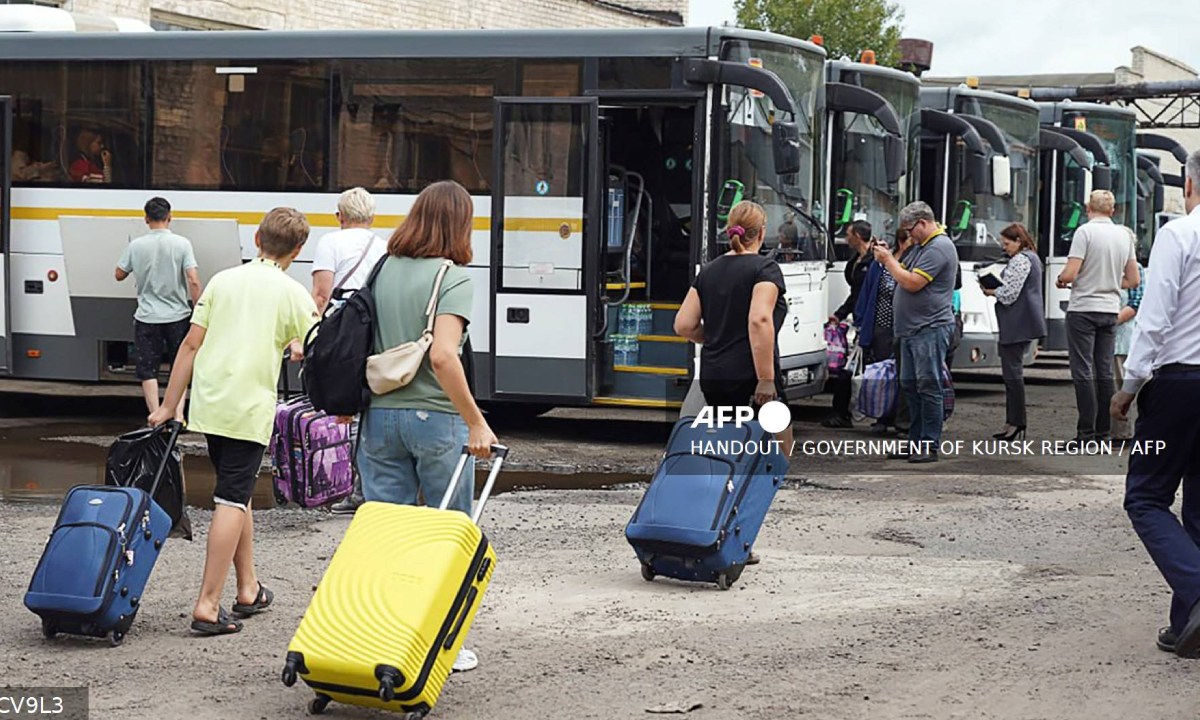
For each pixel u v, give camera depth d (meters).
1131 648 7.21
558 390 13.77
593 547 9.59
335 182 14.42
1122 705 6.34
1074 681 6.67
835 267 16.66
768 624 7.68
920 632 7.51
